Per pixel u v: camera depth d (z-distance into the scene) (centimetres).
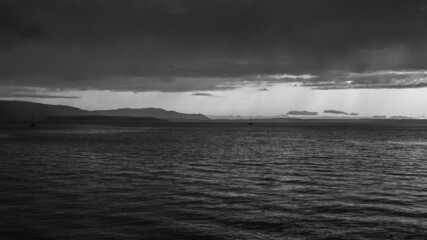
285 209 2078
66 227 1669
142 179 3080
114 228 1669
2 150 5862
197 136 12025
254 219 1864
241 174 3469
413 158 5166
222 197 2381
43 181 2898
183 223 1773
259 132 17000
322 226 1762
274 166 4141
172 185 2802
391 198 2397
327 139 10750
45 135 11588
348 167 4088
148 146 7138
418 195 2500
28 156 4931
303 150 6525
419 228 1742
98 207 2039
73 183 2822
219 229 1694
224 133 15175
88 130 17200
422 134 15212
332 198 2386
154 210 2000
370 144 8475
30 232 1591
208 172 3588
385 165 4294
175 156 5184
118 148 6538
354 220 1867
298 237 1606
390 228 1739
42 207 2020
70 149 6191
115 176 3228
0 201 2161
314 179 3197
